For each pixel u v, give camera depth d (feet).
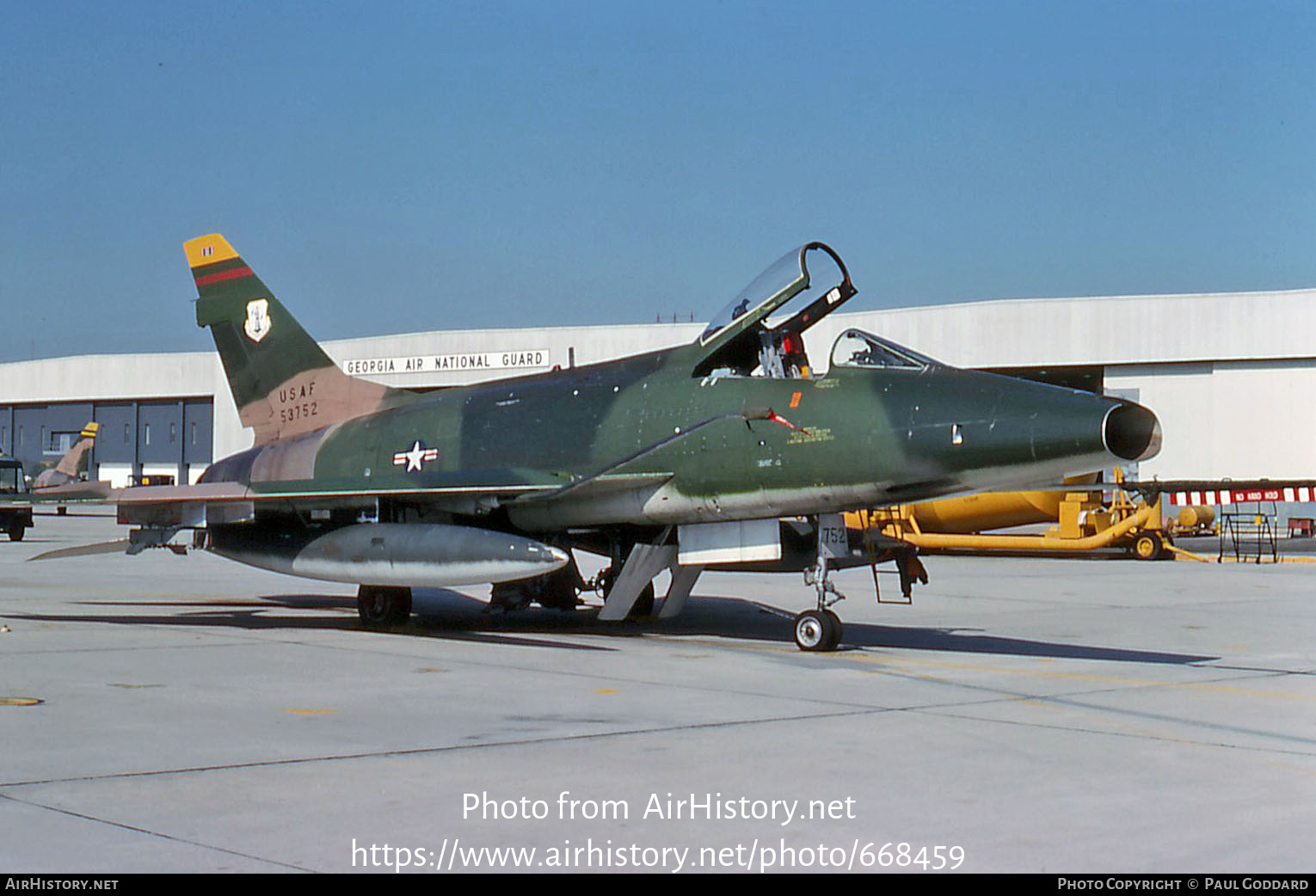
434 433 51.24
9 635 44.04
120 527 169.58
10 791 20.80
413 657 38.81
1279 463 149.69
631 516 44.52
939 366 39.29
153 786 21.24
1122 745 25.58
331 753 23.99
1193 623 50.72
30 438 267.39
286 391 59.93
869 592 66.33
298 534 48.96
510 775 22.33
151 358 243.19
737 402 42.29
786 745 25.22
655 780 22.03
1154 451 35.22
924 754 24.45
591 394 47.19
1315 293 147.13
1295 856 17.93
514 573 41.91
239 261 61.62
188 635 44.39
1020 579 77.25
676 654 39.88
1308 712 29.78
